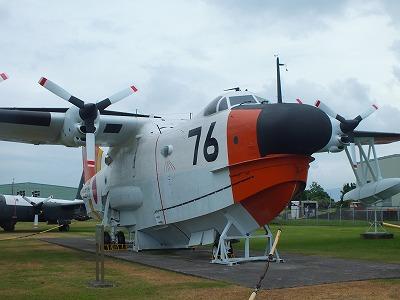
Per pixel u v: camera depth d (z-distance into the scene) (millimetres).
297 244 17906
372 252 14695
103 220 17062
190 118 14406
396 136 20703
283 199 11500
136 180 15641
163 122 15617
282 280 8906
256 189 11352
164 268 10750
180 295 7527
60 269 10961
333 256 13516
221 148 12055
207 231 13188
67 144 15508
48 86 14773
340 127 19219
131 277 9539
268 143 10961
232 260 11492
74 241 20812
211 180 12320
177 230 14266
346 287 8188
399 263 11711
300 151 10898
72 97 14875
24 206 34281
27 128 15383
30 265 11797
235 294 7566
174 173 13719
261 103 12227
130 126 15844
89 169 14758
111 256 13805
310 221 42938
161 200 14344
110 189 16859
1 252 15508
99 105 15602
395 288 8109
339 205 63594
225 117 12109
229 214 12164
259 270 10336
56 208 34656
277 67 16391
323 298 7238
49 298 7367
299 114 10656
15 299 7309
